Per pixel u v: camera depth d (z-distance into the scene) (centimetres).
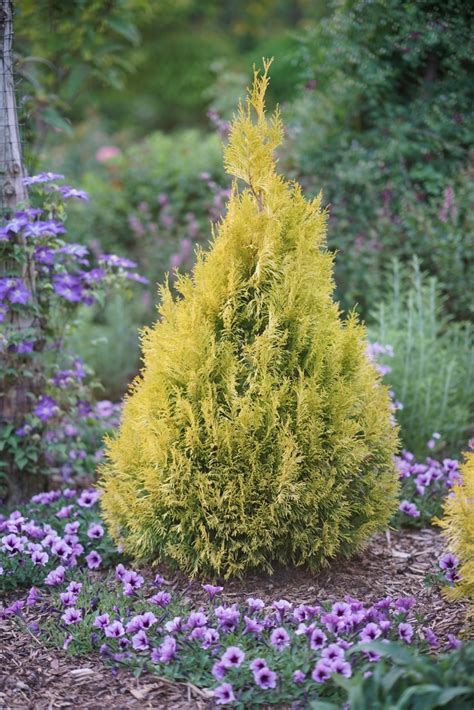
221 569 347
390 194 642
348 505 341
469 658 246
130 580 338
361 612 295
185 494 326
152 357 337
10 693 276
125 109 1530
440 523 307
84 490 456
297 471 320
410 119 647
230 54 1536
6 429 434
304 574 352
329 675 260
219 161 789
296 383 325
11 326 431
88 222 805
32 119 582
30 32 604
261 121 326
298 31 780
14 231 412
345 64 660
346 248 645
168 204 800
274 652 282
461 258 605
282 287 322
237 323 327
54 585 349
